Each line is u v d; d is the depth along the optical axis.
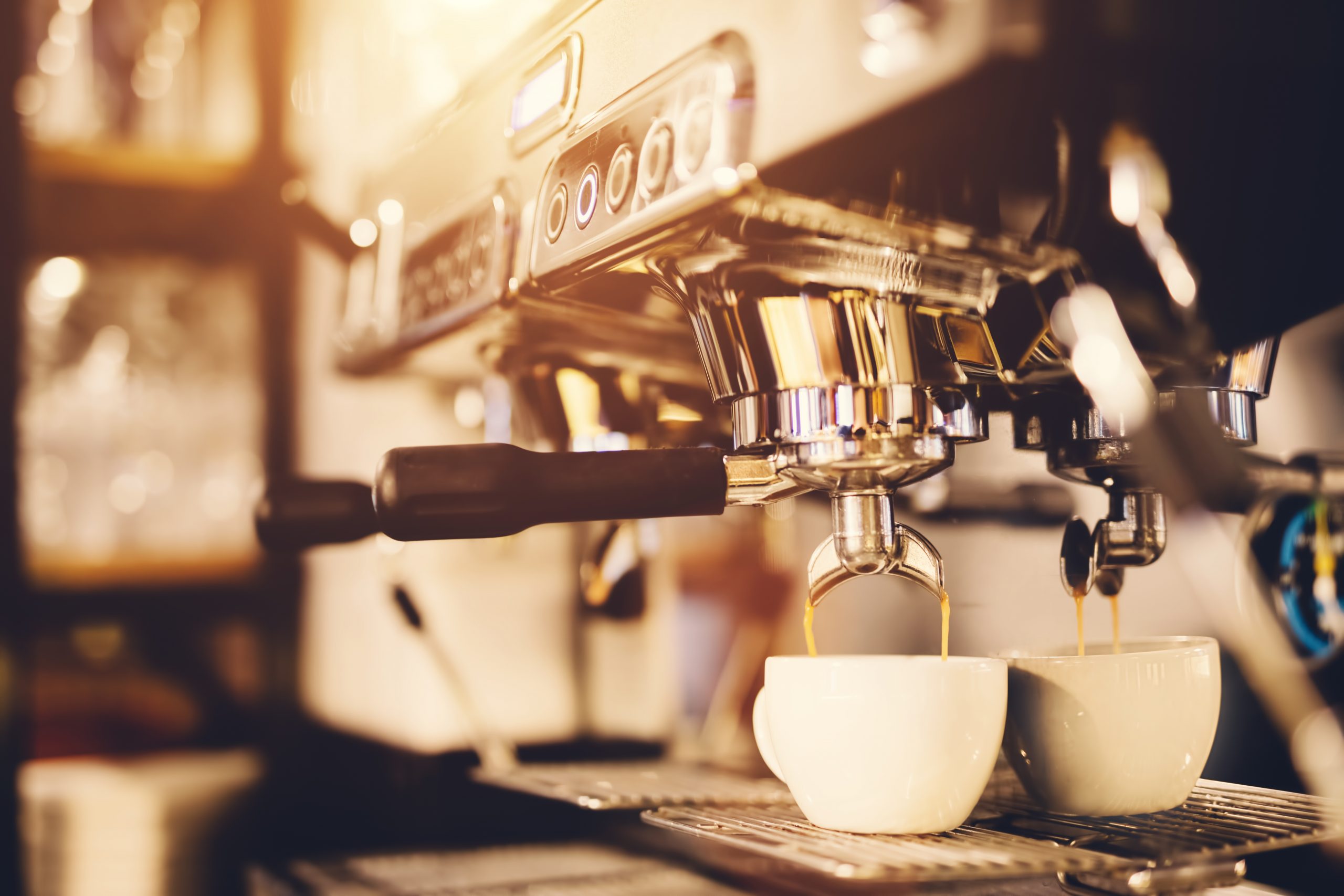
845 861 0.32
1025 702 0.41
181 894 0.69
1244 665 0.48
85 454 1.12
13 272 0.84
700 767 0.77
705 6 0.36
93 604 1.13
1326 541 0.47
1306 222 0.37
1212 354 0.37
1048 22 0.26
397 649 0.84
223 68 1.10
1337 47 0.29
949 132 0.29
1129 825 0.39
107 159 1.01
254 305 1.12
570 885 0.66
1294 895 0.47
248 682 1.13
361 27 0.83
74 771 1.05
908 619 0.66
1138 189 0.31
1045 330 0.35
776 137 0.32
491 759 0.83
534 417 0.65
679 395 0.61
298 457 1.05
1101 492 0.52
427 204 0.62
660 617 0.88
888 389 0.35
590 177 0.41
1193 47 0.27
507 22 0.69
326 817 0.86
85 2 1.09
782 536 0.84
